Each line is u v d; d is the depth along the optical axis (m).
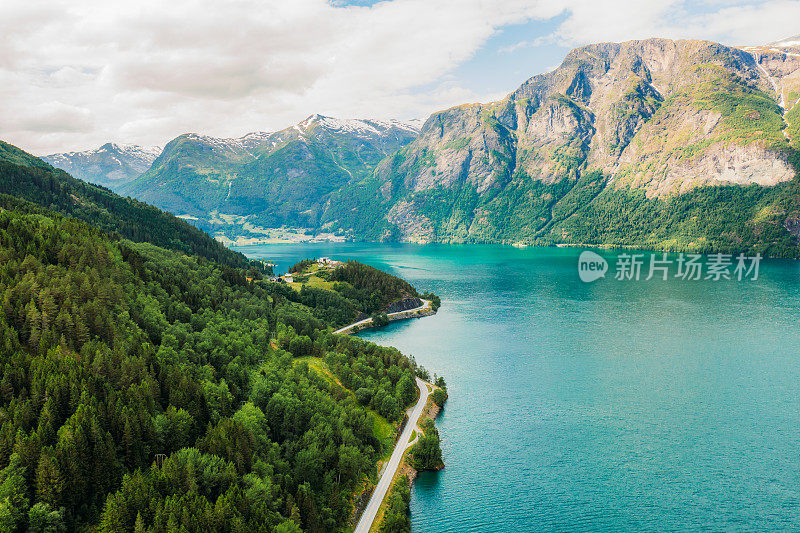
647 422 180.00
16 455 99.62
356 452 133.25
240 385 161.00
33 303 140.88
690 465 152.62
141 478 104.50
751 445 163.50
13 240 187.00
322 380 177.50
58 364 125.00
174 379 137.25
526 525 126.88
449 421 181.62
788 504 134.25
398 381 193.50
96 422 108.94
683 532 124.69
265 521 104.75
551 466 152.25
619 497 137.38
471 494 138.50
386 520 121.88
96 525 99.19
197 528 98.19
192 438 126.62
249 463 120.94
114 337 146.75
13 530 92.94
